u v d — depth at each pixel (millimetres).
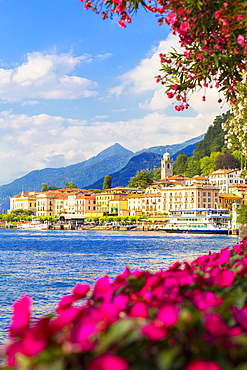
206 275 7645
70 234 174625
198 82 12203
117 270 53406
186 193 199625
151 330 3457
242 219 81500
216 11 9281
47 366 3455
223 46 10328
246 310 4098
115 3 10156
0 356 4348
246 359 3432
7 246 102500
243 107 17656
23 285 39844
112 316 4008
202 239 127375
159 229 184125
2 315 26672
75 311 4254
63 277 45969
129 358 3471
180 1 9461
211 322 3543
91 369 2975
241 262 8562
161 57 12266
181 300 4652
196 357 3447
